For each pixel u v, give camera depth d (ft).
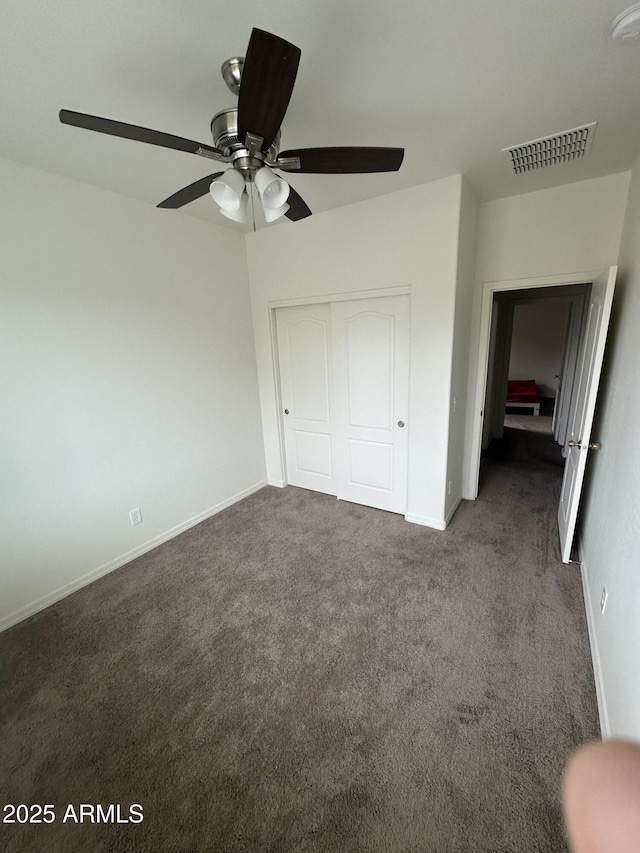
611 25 3.95
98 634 6.60
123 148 6.11
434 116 5.63
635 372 5.42
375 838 3.71
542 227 8.68
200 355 10.15
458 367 9.15
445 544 8.90
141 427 8.89
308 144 6.33
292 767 4.37
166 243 8.98
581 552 8.20
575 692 5.10
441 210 7.89
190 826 3.88
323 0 3.62
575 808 1.29
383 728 4.75
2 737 4.86
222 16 3.76
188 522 10.27
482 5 3.73
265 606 7.11
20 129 5.53
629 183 7.55
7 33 3.82
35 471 7.12
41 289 6.93
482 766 4.28
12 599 6.96
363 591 7.38
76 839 3.83
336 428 11.07
